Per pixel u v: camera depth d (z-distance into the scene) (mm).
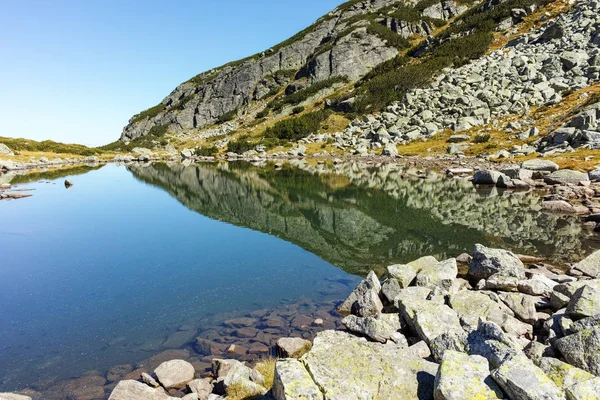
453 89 77375
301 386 6082
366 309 11273
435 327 8883
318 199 34156
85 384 8828
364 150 71312
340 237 21828
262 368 8594
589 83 63062
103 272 16797
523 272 12602
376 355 7223
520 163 41375
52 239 22750
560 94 63281
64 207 33719
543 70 73562
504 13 105750
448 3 154500
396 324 9805
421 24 144250
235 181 48594
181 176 57531
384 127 77500
